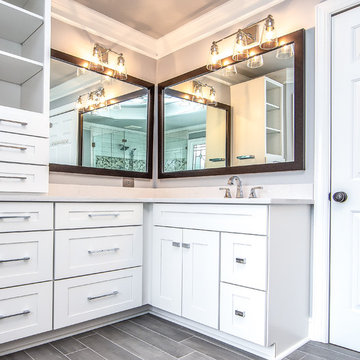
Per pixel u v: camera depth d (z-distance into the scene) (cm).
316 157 194
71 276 184
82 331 194
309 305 191
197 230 192
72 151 242
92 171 252
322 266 187
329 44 193
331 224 188
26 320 166
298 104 204
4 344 165
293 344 177
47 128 205
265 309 159
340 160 187
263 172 219
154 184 298
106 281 199
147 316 221
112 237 204
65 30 243
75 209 187
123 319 214
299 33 205
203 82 264
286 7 215
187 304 195
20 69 206
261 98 225
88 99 253
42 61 206
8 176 187
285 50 212
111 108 268
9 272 162
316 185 193
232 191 238
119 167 271
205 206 188
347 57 187
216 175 249
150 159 295
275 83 217
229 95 244
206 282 185
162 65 300
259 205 164
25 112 197
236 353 170
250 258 167
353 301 178
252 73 230
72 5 240
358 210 179
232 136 240
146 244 224
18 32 215
